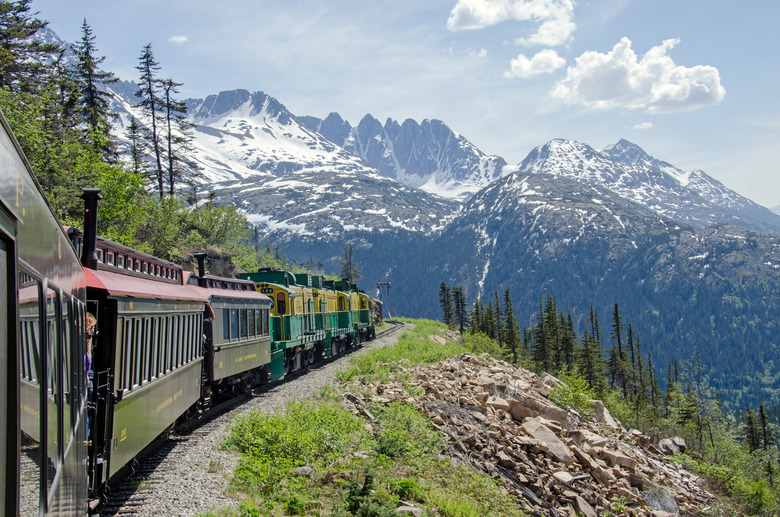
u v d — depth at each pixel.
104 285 8.95
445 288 142.12
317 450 15.34
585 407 32.84
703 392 86.31
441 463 17.78
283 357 27.86
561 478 20.78
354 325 48.16
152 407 11.45
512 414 26.33
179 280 15.68
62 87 42.72
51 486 4.38
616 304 104.31
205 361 17.67
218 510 10.17
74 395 5.79
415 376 28.59
